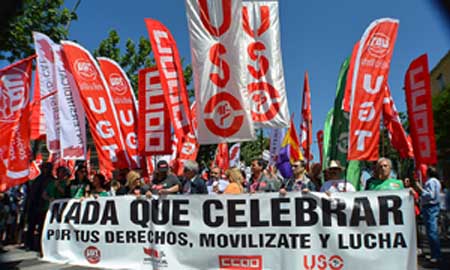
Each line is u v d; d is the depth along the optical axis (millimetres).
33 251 8445
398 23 6133
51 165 8961
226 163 12438
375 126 5977
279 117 7605
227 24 6258
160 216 5734
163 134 7836
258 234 5312
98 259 5988
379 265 4859
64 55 7969
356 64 6055
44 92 7848
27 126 6195
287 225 5223
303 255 5125
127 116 8555
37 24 10477
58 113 7949
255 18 7805
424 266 6793
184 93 7695
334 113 7078
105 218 6031
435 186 7062
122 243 5902
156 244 5699
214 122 6285
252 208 5371
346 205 5047
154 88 7945
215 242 5453
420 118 6516
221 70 6285
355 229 4984
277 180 7566
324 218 5102
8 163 5965
